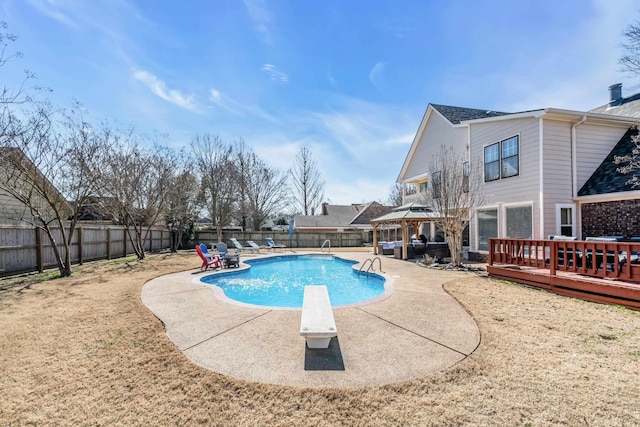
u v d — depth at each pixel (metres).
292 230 23.47
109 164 13.06
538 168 10.48
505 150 11.90
